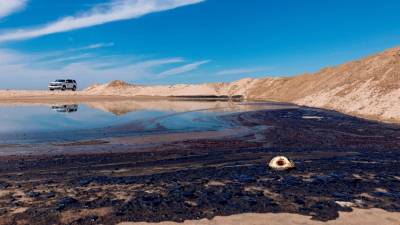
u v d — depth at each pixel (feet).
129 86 416.26
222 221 35.19
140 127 106.42
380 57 209.26
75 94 302.04
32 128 101.65
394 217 36.40
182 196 42.01
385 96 156.15
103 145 77.97
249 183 47.55
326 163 60.49
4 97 247.91
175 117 134.72
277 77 385.50
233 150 73.72
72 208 38.09
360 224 34.65
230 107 191.01
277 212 37.47
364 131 103.45
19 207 38.40
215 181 48.52
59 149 73.10
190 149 74.28
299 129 106.83
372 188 45.80
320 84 253.44
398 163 60.85
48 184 47.19
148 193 43.01
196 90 359.25
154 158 65.21
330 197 42.16
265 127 110.93
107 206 38.70
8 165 58.54
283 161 55.83
